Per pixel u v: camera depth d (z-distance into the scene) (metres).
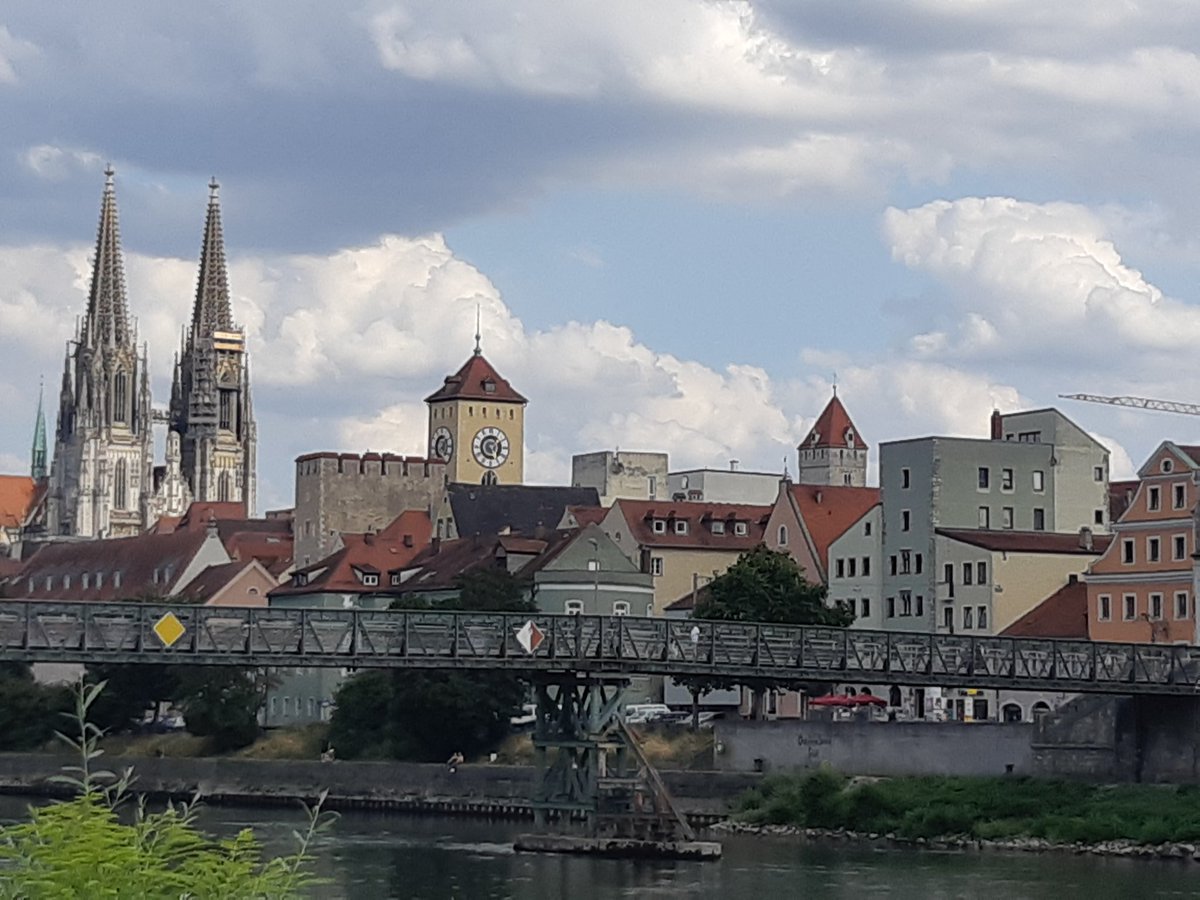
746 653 118.75
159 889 27.62
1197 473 161.62
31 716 191.88
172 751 189.12
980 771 134.50
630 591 198.00
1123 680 125.56
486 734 166.75
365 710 172.50
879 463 195.62
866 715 171.38
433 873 102.00
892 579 193.25
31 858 27.36
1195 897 93.62
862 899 92.25
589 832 114.12
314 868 103.19
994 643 124.81
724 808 136.50
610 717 113.94
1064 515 195.75
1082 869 106.56
